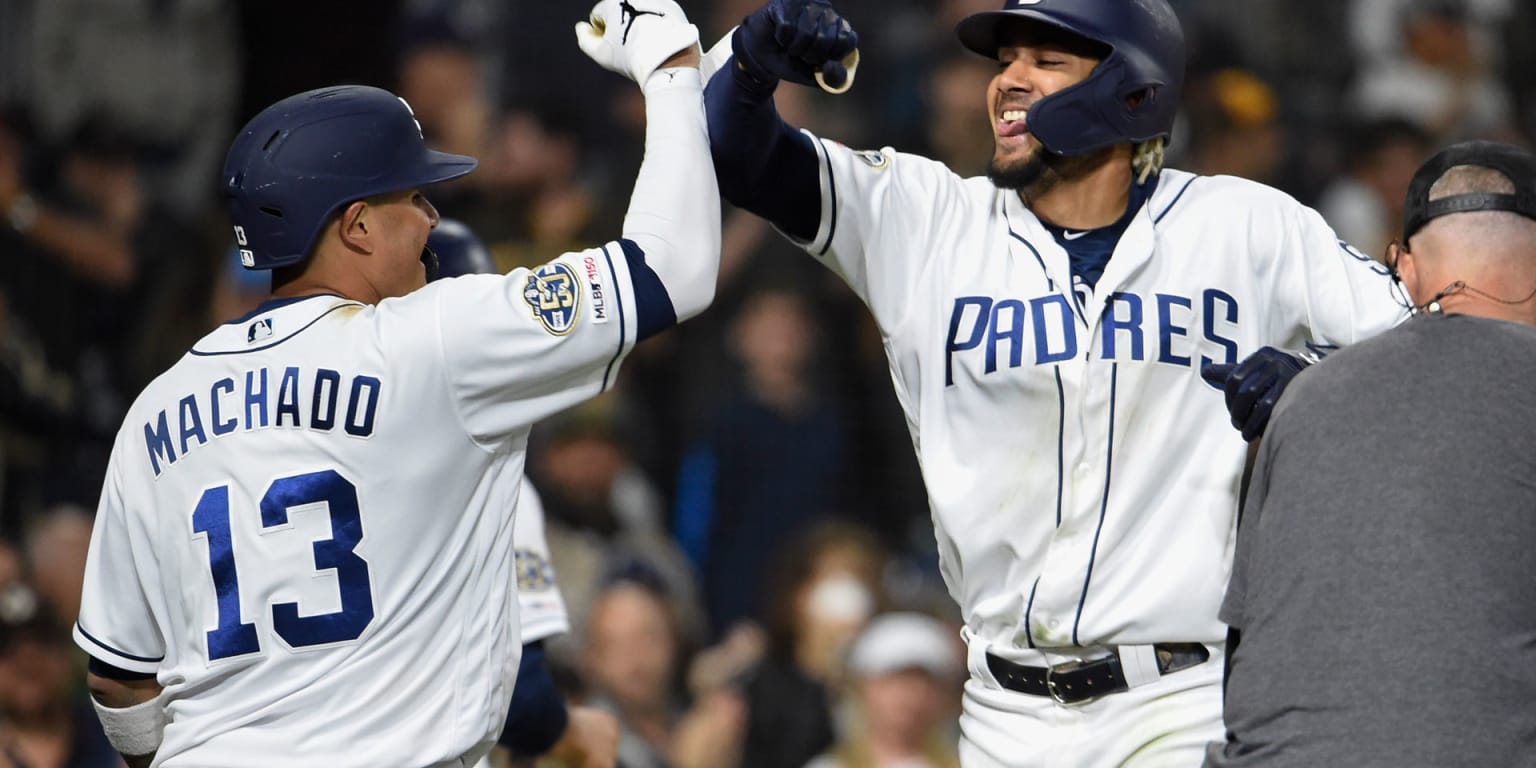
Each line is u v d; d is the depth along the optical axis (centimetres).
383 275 1305
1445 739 1127
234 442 1248
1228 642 1257
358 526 1232
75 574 2519
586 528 2689
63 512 2575
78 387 2817
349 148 1284
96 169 3017
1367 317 1400
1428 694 1134
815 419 3028
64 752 2230
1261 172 3394
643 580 2559
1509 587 1147
